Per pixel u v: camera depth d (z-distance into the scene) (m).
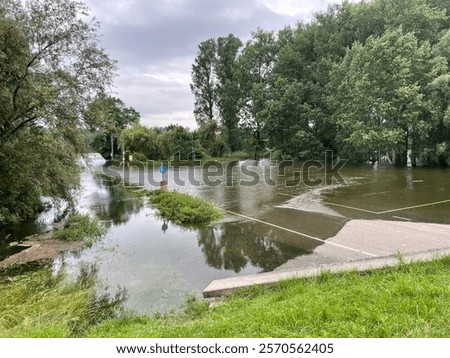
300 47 27.78
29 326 3.10
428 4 20.56
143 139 30.66
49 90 7.33
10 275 4.70
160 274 4.60
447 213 7.36
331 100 22.75
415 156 19.14
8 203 8.05
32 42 7.72
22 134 8.25
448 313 2.38
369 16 23.09
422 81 18.16
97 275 4.62
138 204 10.59
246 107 34.88
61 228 7.36
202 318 3.16
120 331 2.97
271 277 4.01
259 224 7.13
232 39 39.72
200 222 7.59
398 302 2.64
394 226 6.41
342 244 5.44
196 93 41.84
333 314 2.55
